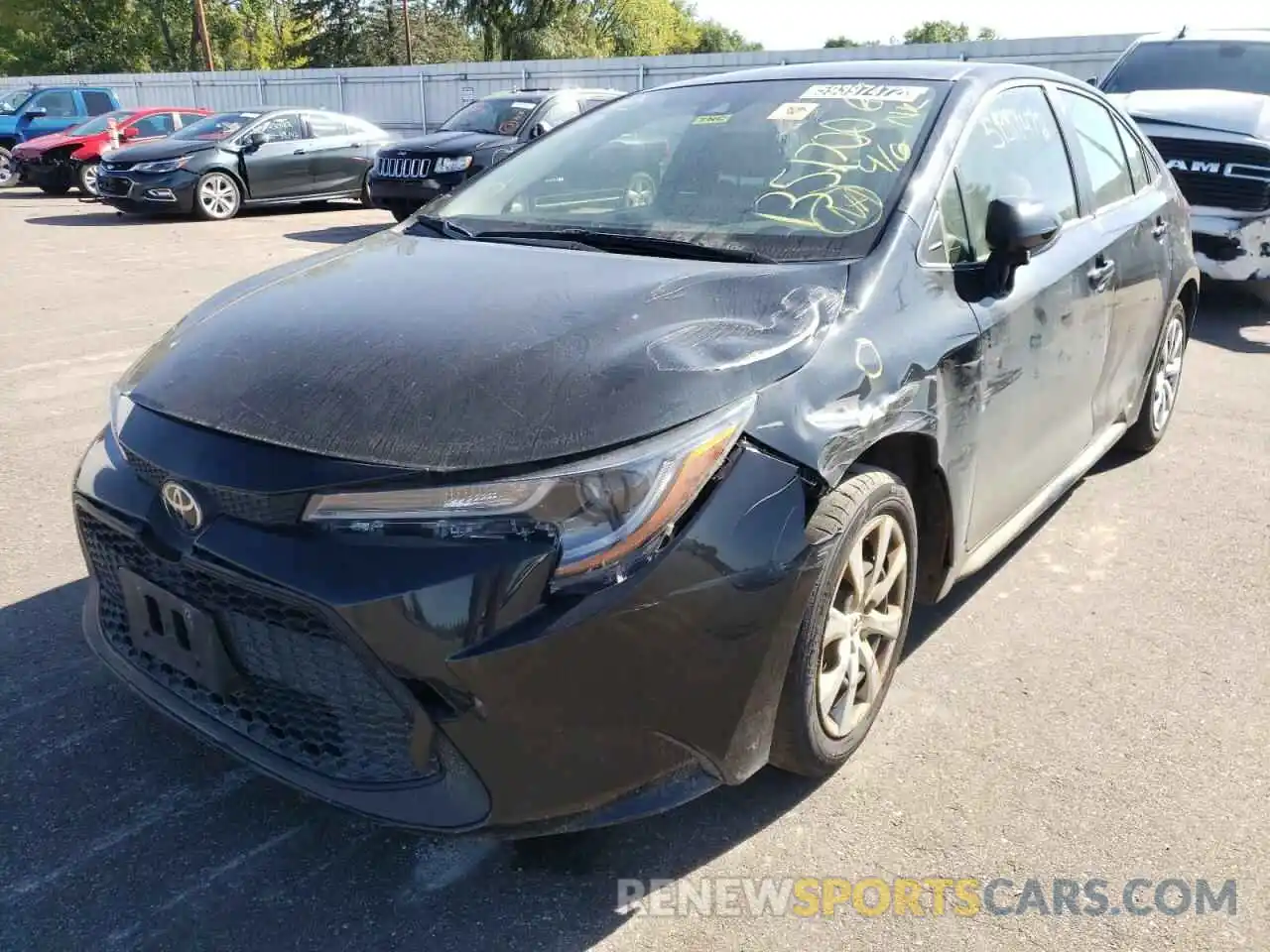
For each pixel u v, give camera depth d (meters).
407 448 1.97
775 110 3.33
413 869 2.31
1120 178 4.18
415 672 1.91
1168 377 4.91
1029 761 2.71
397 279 2.68
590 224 3.08
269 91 28.56
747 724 2.21
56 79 31.88
